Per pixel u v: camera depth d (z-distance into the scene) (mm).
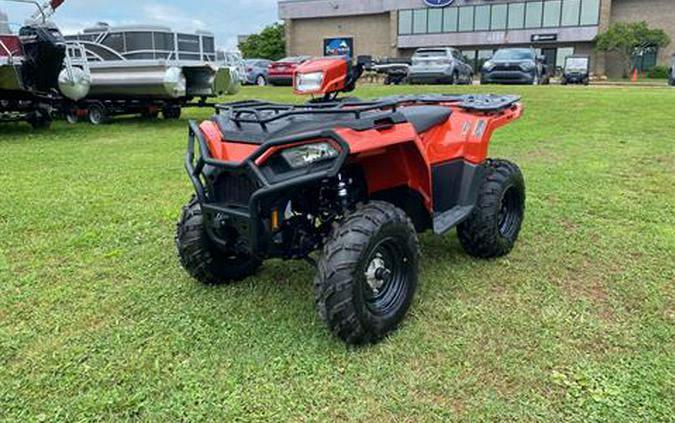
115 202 4770
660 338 2520
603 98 12633
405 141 2525
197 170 2543
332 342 2494
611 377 2232
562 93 13969
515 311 2781
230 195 2533
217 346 2479
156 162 6555
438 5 39969
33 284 3125
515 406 2074
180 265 3387
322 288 2365
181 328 2633
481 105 3412
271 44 48281
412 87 16375
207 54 11336
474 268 3330
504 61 18375
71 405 2088
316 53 46531
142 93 10492
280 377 2258
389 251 2586
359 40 44719
